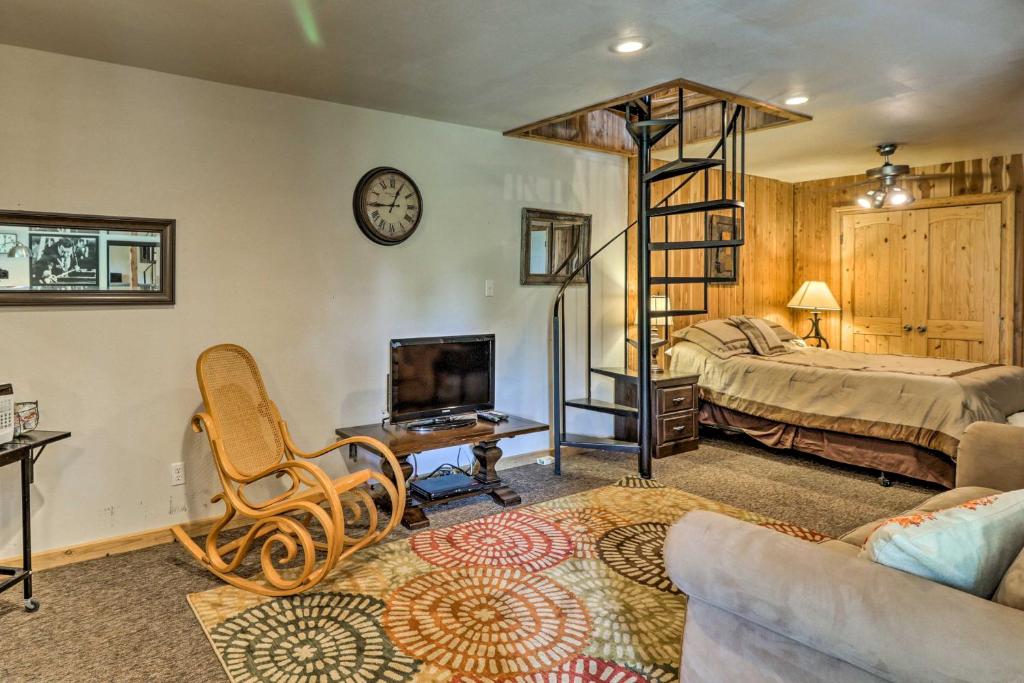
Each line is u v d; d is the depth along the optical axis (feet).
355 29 8.78
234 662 7.22
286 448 10.98
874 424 14.11
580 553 10.20
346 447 12.71
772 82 11.32
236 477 9.36
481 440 12.19
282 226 11.79
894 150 16.79
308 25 8.63
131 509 10.51
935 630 3.91
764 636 4.93
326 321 12.36
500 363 15.03
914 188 20.13
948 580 4.41
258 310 11.60
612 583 9.16
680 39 9.20
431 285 13.74
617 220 17.25
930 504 7.73
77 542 10.07
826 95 12.12
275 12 8.20
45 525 9.80
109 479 10.31
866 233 21.29
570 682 6.81
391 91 11.61
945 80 11.26
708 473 14.60
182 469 10.93
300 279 12.03
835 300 21.81
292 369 12.00
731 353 17.56
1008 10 8.30
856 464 14.46
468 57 9.88
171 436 10.82
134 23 8.54
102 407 10.22
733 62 10.23
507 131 14.47
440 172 13.75
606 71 10.57
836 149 17.13
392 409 12.50
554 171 15.80
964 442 9.07
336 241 12.42
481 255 14.52
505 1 7.93
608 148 16.31
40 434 8.81
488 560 9.95
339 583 9.18
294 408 12.05
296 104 11.86
